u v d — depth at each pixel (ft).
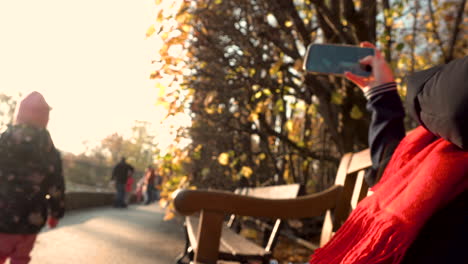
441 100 2.51
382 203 3.10
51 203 10.05
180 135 16.39
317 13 14.19
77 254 16.25
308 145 19.20
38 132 9.58
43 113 9.64
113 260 15.56
